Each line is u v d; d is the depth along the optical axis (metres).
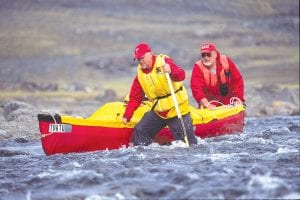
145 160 20.92
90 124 24.62
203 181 17.25
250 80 124.44
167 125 24.70
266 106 53.38
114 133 25.14
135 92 24.38
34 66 153.88
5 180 18.83
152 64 23.58
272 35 197.50
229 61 29.84
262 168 18.38
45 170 20.41
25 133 31.78
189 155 22.05
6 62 155.12
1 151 25.81
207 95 29.97
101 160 21.17
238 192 16.02
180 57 151.12
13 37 183.25
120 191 16.42
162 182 17.28
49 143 23.86
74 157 22.92
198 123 27.38
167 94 23.97
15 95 99.81
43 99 88.88
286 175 17.55
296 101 63.53
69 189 17.02
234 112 28.92
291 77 127.31
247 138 27.09
